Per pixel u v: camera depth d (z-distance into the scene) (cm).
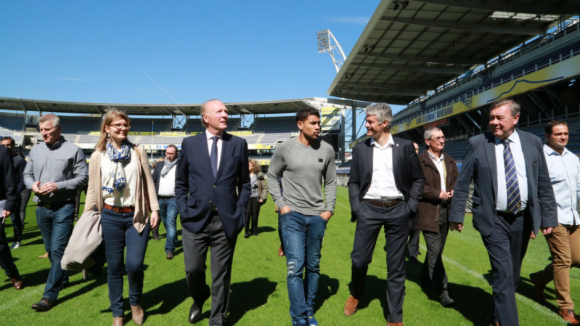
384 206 281
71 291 373
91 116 5662
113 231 282
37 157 340
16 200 366
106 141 288
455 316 306
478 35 2227
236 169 283
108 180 278
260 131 5619
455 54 2566
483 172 259
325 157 302
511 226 253
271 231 786
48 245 344
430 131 356
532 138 254
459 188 275
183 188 285
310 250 299
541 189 254
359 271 298
